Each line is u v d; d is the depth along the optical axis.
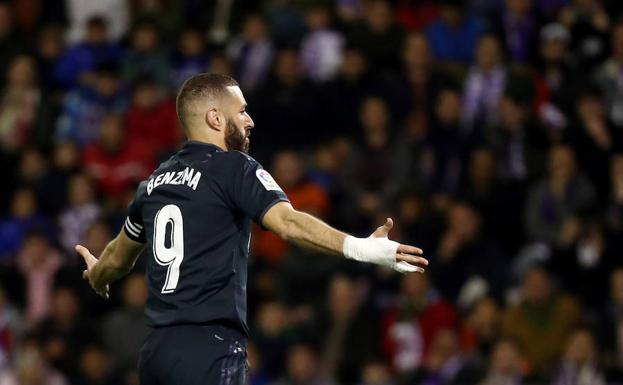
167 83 61.91
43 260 54.19
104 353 50.75
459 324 49.22
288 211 21.30
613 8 61.97
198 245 21.94
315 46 61.16
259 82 60.84
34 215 57.09
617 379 46.69
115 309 53.34
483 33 61.56
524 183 54.44
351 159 55.44
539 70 60.47
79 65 63.59
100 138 58.59
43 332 51.19
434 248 51.62
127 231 23.31
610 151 55.12
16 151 60.16
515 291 50.66
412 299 49.22
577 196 53.06
